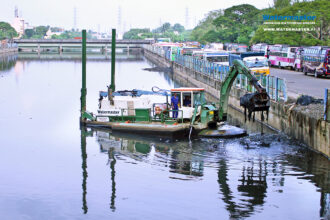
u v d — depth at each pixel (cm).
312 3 7506
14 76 7244
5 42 15200
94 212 1788
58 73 7862
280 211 1734
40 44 17012
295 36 7431
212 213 1734
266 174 2127
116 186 2056
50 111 4034
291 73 5566
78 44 16988
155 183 2072
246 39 12688
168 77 7362
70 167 2361
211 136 2828
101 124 3272
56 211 1814
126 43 17612
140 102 3164
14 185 2106
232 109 4044
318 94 3369
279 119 2997
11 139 2981
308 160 2305
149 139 2886
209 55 5588
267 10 12344
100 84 6178
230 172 2172
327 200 1827
